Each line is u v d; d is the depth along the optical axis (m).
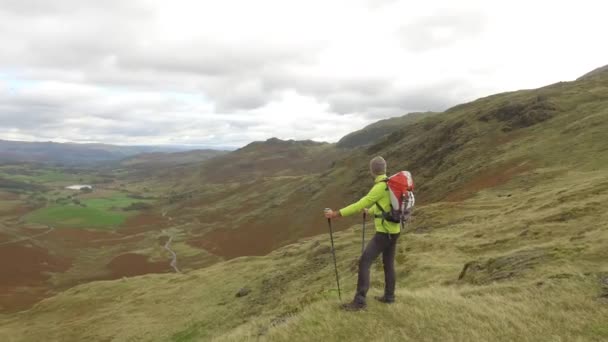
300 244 59.69
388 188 8.21
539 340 8.05
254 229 128.62
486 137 82.00
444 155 90.31
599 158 42.66
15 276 110.38
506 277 14.56
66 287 102.56
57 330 47.81
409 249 28.20
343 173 139.00
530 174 46.44
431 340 8.07
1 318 57.38
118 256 130.50
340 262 36.28
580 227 20.33
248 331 13.12
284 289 37.19
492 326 8.65
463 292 12.05
